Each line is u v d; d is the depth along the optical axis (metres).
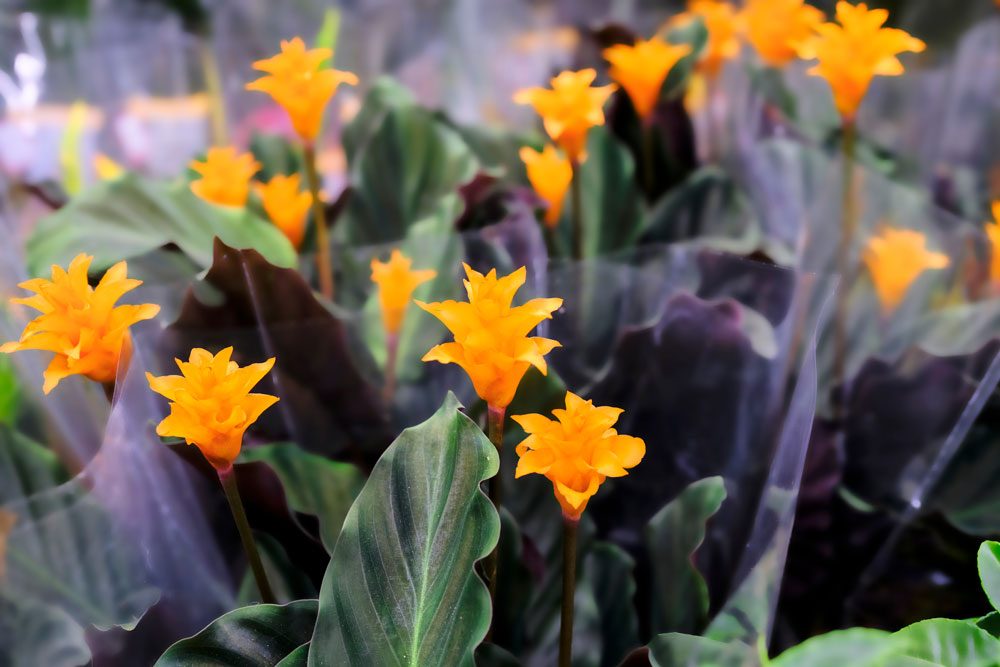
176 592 0.60
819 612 0.64
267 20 1.09
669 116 0.84
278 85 0.63
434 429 0.51
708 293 0.66
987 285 0.68
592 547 0.61
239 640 0.52
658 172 0.86
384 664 0.49
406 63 1.08
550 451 0.49
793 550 0.64
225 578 0.60
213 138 1.09
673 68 0.83
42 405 0.66
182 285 0.63
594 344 0.65
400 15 1.08
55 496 0.59
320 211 0.68
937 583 0.64
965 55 0.85
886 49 0.62
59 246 0.67
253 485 0.56
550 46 1.02
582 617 0.59
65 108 1.06
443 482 0.51
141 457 0.59
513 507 0.61
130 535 0.59
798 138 0.77
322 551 0.58
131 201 0.70
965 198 0.83
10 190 0.81
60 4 1.07
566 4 1.05
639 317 0.65
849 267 0.70
